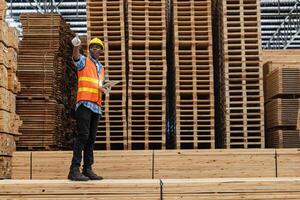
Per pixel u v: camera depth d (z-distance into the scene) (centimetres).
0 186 685
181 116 1178
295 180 706
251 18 1239
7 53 1051
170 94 1470
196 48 1252
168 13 1512
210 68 1198
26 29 1268
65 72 1349
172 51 1369
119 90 1184
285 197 693
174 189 687
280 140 1189
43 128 1195
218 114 1380
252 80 1207
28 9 2656
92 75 768
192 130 1172
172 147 1388
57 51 1254
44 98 1208
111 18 1224
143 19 1230
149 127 1185
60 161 1002
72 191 686
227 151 1002
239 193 691
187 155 998
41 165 1001
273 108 1254
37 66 1223
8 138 1044
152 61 1195
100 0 1220
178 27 1215
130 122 1168
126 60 1247
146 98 1178
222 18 1237
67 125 1397
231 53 1220
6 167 1028
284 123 1197
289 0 2620
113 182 697
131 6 1214
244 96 1198
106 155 994
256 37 1228
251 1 1237
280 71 1223
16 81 1104
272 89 1283
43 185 687
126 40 1278
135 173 991
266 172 998
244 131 1184
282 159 1002
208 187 690
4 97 1012
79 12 2741
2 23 1009
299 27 2909
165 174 992
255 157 1001
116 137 1181
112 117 1177
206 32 1220
